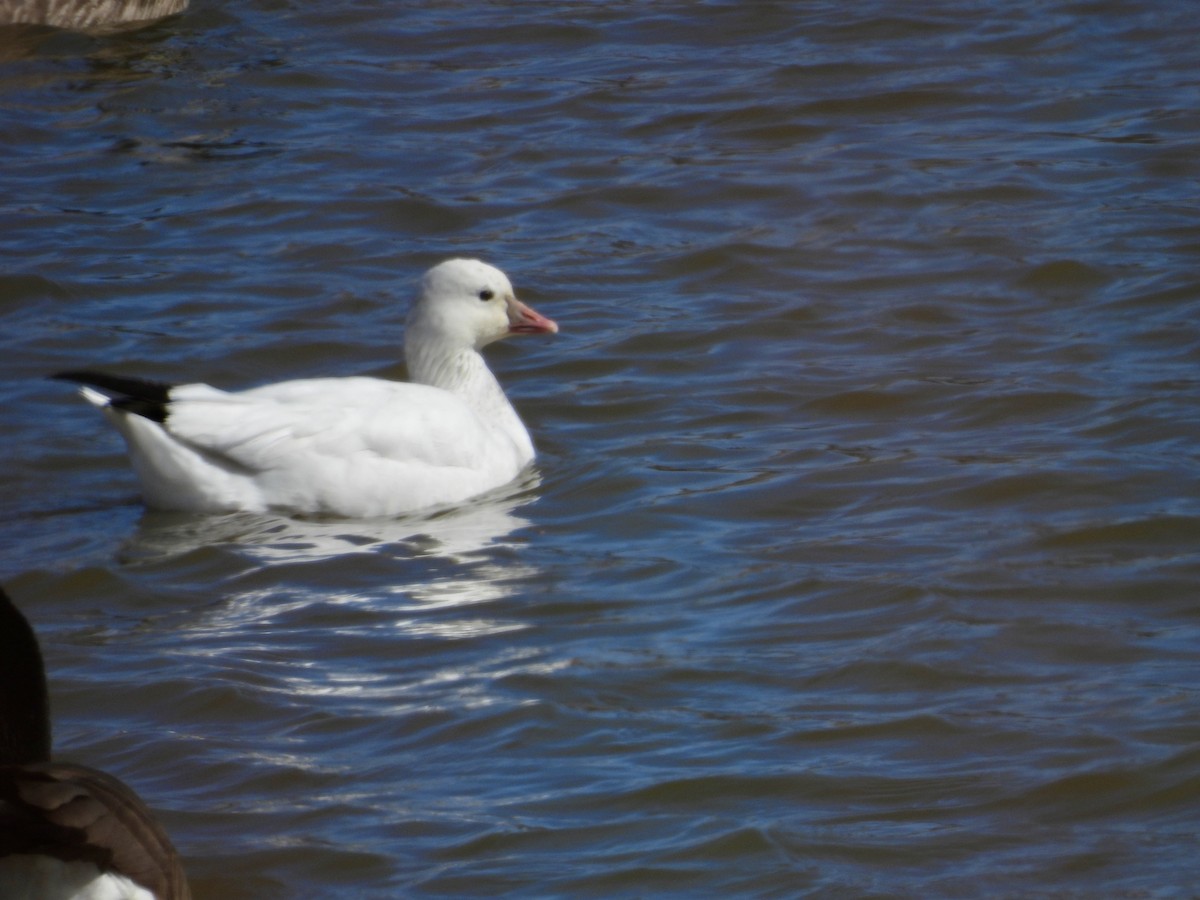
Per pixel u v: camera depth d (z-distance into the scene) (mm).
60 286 18750
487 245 19969
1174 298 17688
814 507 13641
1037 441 14617
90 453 15305
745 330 17625
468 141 23141
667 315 18094
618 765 9750
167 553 13250
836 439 15000
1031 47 25922
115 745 10219
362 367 17125
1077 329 17203
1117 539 12688
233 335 17719
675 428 15547
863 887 8484
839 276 18844
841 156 22250
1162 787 9320
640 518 13656
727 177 21672
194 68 25656
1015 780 9438
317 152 22719
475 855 8891
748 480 14227
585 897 8484
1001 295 18156
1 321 18016
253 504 14016
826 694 10555
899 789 9398
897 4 27922
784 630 11492
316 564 13016
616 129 23422
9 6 26359
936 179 21359
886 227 20125
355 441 14078
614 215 20797
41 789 6832
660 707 10469
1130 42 26000
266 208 20969
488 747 10055
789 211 20656
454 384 15547
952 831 8977
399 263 19578
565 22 27703
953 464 14219
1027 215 20203
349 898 8586
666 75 25328
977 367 16406
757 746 9891
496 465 14578
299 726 10406
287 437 14016
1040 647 11039
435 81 25422
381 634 11719
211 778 9812
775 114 23688
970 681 10617
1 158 22406
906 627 11375
